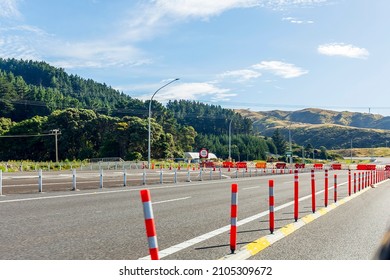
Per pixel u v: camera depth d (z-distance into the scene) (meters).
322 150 192.75
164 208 13.88
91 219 11.12
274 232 9.41
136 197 17.17
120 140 102.94
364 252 7.75
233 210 7.33
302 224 10.91
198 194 19.50
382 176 40.28
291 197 18.62
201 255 7.25
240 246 7.97
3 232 9.10
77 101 173.62
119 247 7.79
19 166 53.53
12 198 16.11
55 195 17.64
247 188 24.27
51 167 57.66
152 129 104.06
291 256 7.37
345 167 85.75
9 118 142.25
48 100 167.00
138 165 66.50
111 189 21.61
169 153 104.44
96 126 112.25
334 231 9.99
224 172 51.31
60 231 9.31
